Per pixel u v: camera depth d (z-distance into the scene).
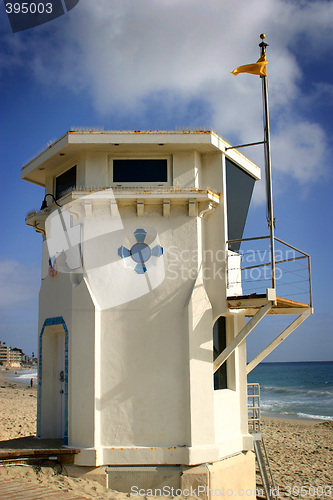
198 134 9.62
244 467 9.74
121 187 9.80
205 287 9.74
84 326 9.23
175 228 9.66
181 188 9.48
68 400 9.19
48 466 8.50
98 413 8.86
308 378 85.25
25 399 41.69
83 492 7.78
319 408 47.03
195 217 9.71
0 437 17.52
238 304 9.42
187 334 9.08
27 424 21.45
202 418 8.86
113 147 9.74
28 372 134.38
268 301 8.99
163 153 10.04
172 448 8.66
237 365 10.46
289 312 10.70
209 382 9.05
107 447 8.70
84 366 9.07
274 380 83.06
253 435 10.78
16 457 8.32
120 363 9.09
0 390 52.69
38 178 11.91
